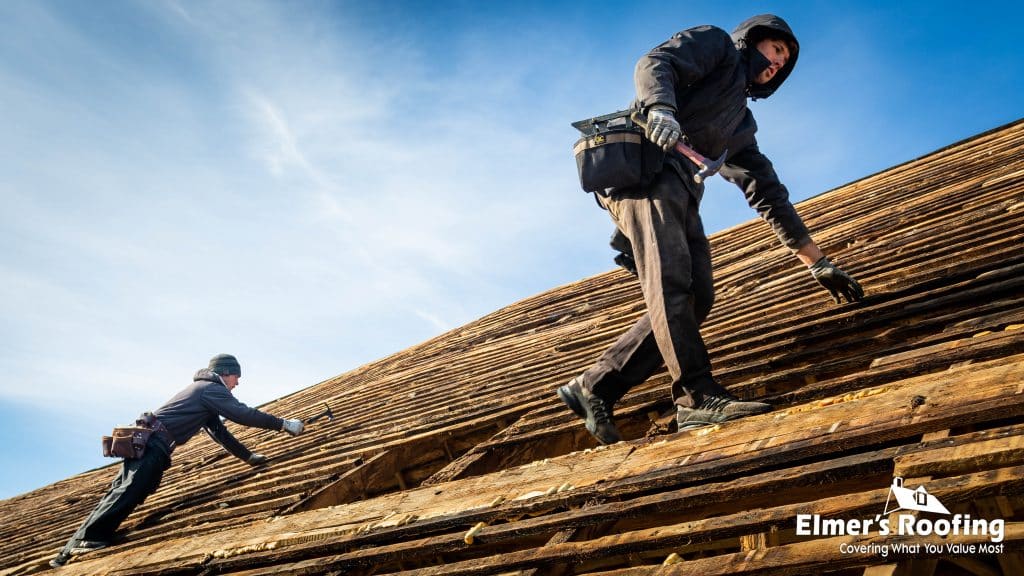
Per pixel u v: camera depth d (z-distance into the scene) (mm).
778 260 5238
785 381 2684
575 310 6938
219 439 5176
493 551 2586
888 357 2369
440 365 6961
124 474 4363
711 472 1931
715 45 2748
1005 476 1355
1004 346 2045
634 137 2715
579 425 3082
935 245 3625
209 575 2814
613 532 2105
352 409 6328
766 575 1430
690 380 2525
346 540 2490
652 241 2666
